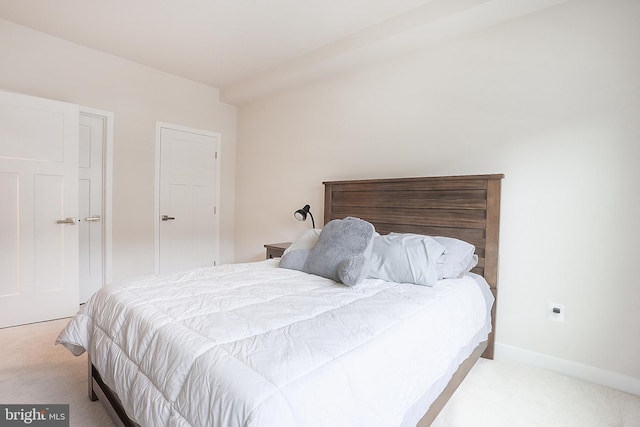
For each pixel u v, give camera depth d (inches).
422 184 96.0
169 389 38.2
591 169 75.5
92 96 123.2
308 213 129.5
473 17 84.5
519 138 84.9
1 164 99.3
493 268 84.7
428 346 50.7
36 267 105.8
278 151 148.1
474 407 64.4
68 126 110.6
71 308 112.3
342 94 123.4
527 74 83.6
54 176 108.2
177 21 101.5
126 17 100.1
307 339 41.5
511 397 68.1
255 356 36.8
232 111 168.2
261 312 50.9
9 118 100.3
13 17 101.6
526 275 84.2
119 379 47.6
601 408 64.8
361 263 69.3
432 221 94.3
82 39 115.0
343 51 107.8
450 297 65.1
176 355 39.8
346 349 40.0
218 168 163.9
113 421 55.9
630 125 71.1
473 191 87.4
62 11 97.6
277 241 149.2
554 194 80.2
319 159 131.5
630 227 71.1
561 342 79.4
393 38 96.2
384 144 111.3
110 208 129.6
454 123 95.7
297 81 133.8
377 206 106.2
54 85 114.4
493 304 85.2
